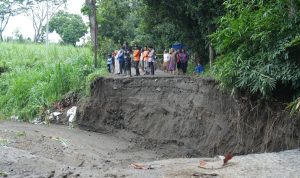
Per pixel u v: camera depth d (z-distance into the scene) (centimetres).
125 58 2188
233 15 1364
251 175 822
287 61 1152
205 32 2061
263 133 1277
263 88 1145
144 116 1931
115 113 2066
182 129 1702
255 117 1313
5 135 1525
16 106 2411
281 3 1173
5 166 898
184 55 2147
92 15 2809
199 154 1543
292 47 1134
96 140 1817
